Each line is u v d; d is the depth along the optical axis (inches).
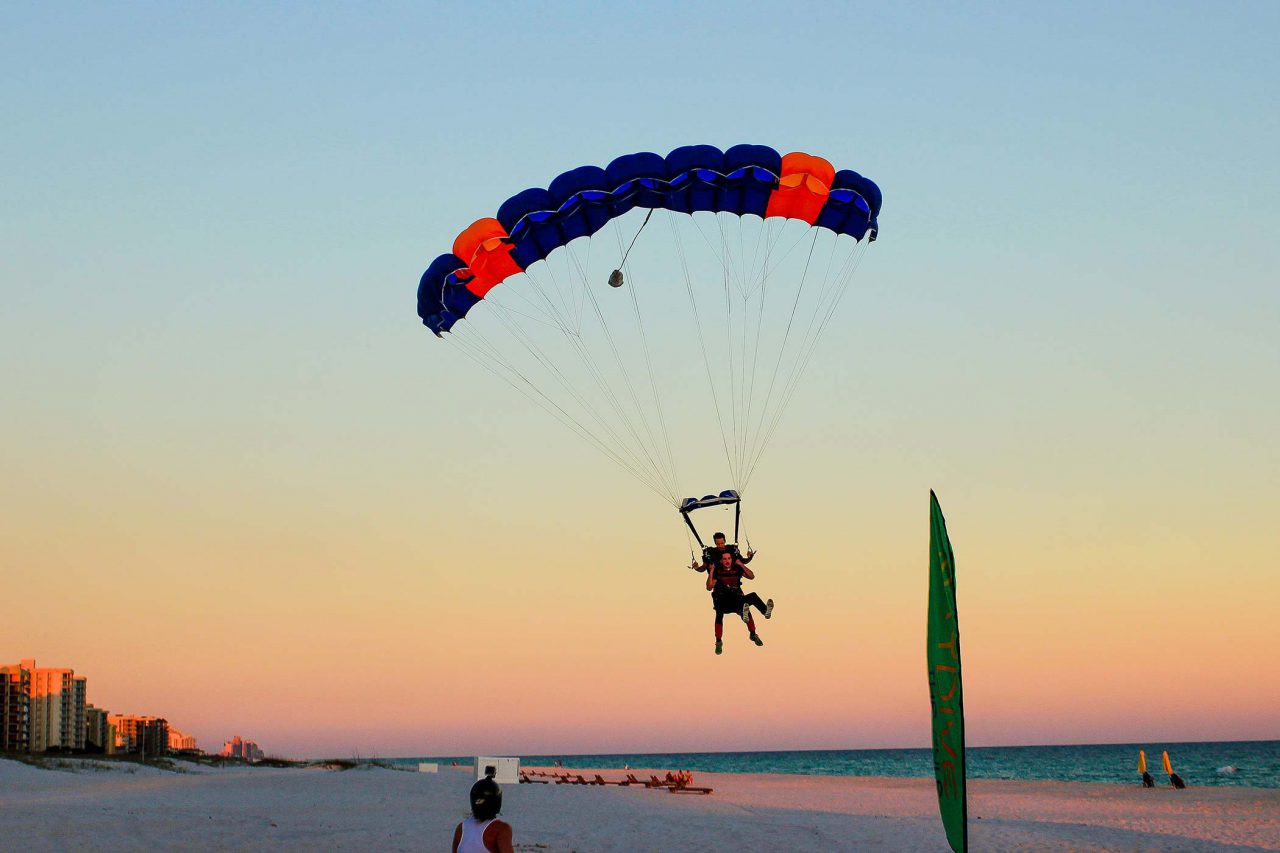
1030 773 4854.8
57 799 1198.3
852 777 3159.5
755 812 1322.6
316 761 2564.0
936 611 421.4
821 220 767.1
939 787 414.3
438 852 826.8
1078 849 938.1
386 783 1625.2
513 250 749.3
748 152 690.2
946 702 411.5
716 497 693.9
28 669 4734.3
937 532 422.3
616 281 713.6
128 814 970.7
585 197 712.4
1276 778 3496.6
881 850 905.5
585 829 1055.6
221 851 773.3
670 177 696.4
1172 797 1737.2
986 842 985.5
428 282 755.4
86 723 5413.4
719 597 692.1
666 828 1069.8
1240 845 973.2
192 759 2682.1
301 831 914.7
